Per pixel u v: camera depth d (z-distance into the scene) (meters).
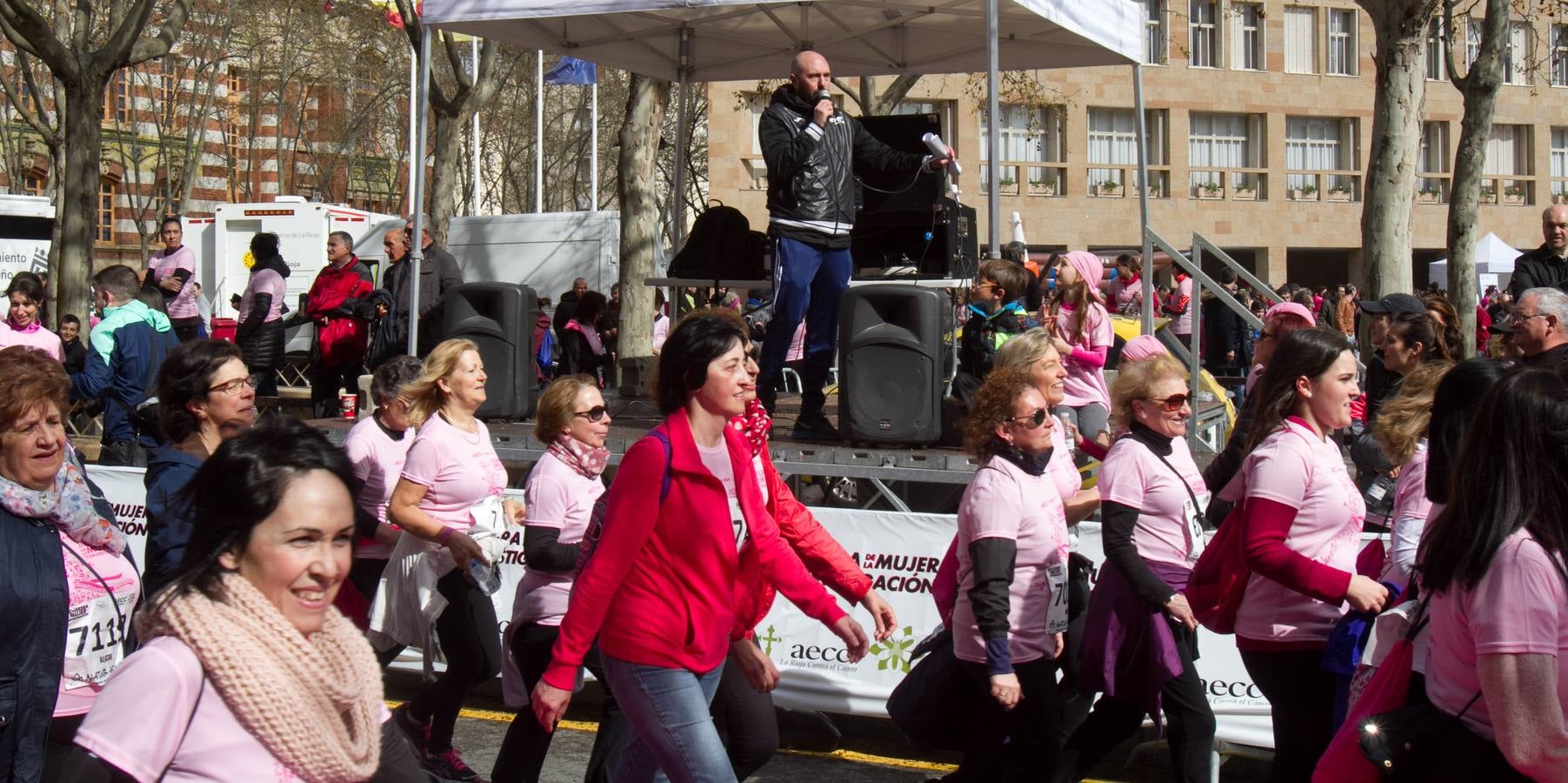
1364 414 7.66
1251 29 41.66
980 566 4.69
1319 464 4.45
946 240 10.29
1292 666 4.50
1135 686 4.84
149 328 10.14
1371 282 12.44
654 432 4.06
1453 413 3.30
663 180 38.91
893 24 11.25
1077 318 8.09
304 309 13.22
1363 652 4.14
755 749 4.55
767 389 8.45
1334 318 19.89
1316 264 44.16
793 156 8.15
